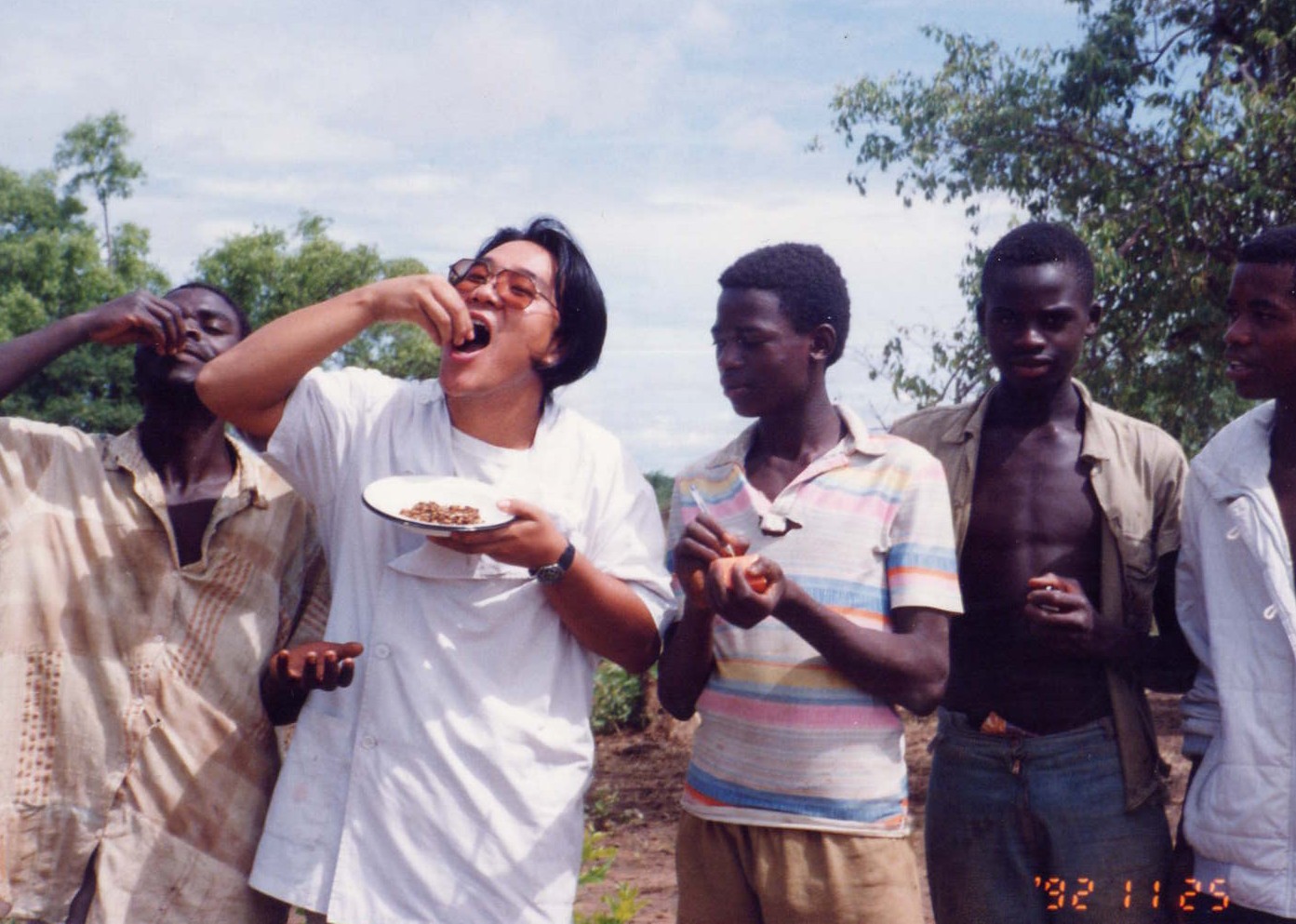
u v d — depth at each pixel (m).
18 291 39.62
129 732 3.28
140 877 3.25
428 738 3.01
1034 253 3.59
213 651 3.36
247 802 3.38
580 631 3.14
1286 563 3.25
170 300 3.47
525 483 3.21
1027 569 3.62
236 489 3.44
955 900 3.67
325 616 3.59
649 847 7.73
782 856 3.15
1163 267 10.26
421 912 2.97
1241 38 11.20
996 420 3.77
